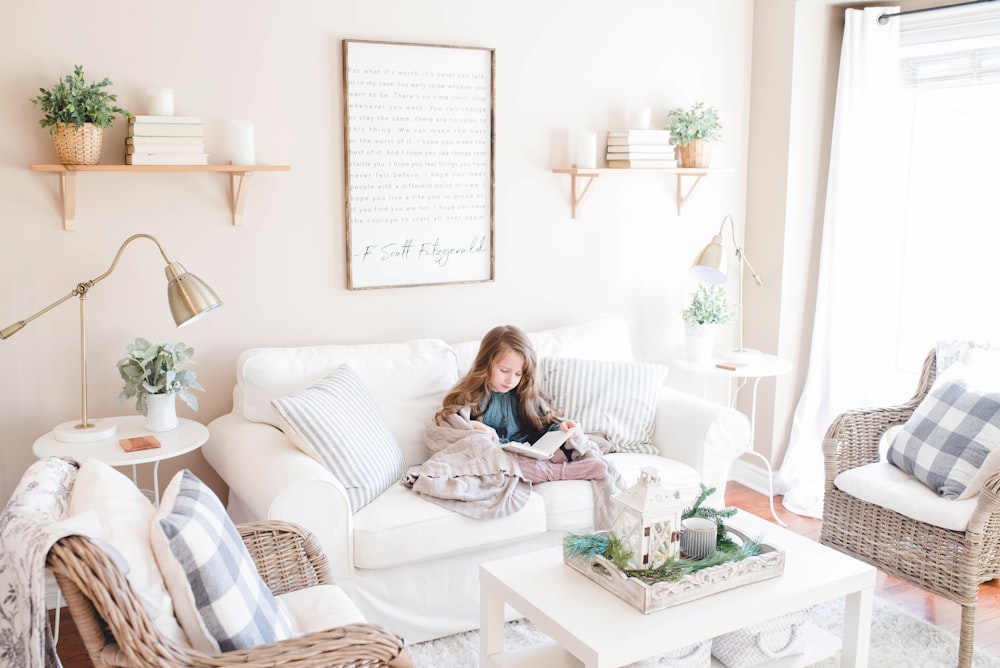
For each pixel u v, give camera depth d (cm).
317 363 297
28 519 155
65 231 279
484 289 351
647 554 204
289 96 304
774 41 381
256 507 246
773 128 386
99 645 148
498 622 223
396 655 168
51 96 260
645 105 373
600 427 318
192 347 294
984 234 369
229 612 160
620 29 362
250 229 305
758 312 402
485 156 340
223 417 300
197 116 288
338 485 245
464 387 304
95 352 288
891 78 369
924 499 265
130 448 254
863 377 387
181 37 285
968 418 272
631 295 384
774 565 215
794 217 387
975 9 340
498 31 337
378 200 323
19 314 277
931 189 386
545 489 282
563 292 368
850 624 226
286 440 271
